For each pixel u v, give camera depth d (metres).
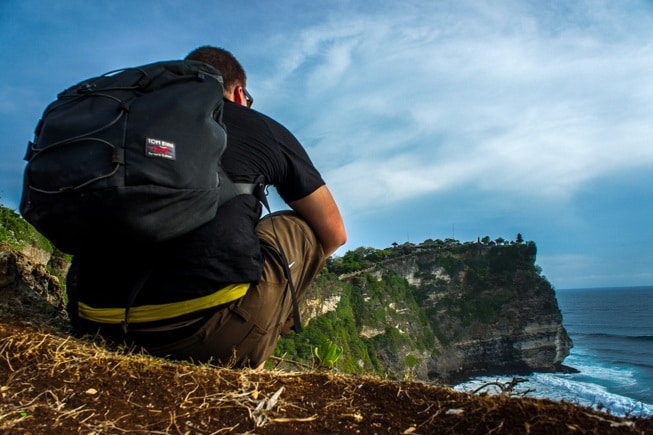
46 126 1.95
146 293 2.14
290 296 2.50
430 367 97.44
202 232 2.09
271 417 1.84
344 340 80.25
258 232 2.53
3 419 1.64
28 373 1.99
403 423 1.85
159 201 1.84
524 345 112.06
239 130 2.42
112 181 1.75
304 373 2.36
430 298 111.38
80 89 2.09
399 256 116.75
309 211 2.64
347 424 1.84
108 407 1.82
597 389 78.38
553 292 117.38
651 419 1.73
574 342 142.12
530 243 120.12
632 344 135.25
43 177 1.83
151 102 1.97
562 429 1.67
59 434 1.60
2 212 6.11
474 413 1.83
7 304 3.14
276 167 2.49
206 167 1.97
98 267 2.19
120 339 2.26
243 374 2.21
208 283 2.10
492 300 114.19
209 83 2.19
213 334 2.23
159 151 1.84
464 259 118.31
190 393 1.97
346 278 97.19
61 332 2.62
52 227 1.89
